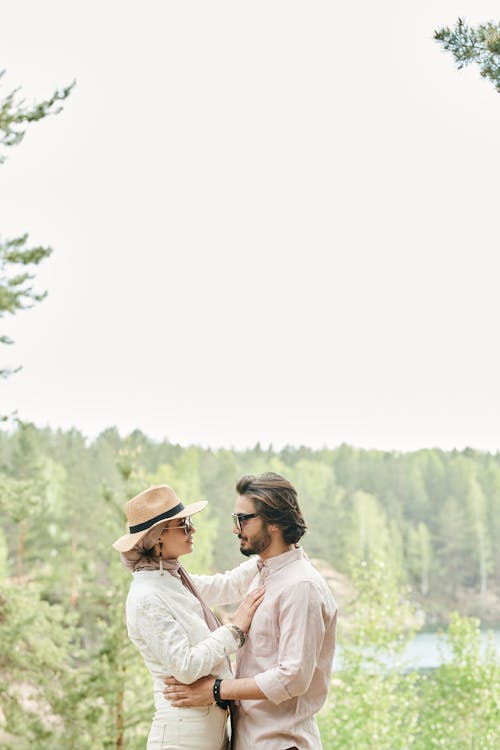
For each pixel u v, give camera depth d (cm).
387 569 1561
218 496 5375
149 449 5653
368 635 1518
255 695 347
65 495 4275
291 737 355
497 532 6306
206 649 351
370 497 6103
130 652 1171
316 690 365
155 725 363
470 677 1486
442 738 1459
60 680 1158
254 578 397
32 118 1034
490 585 6241
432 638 4375
